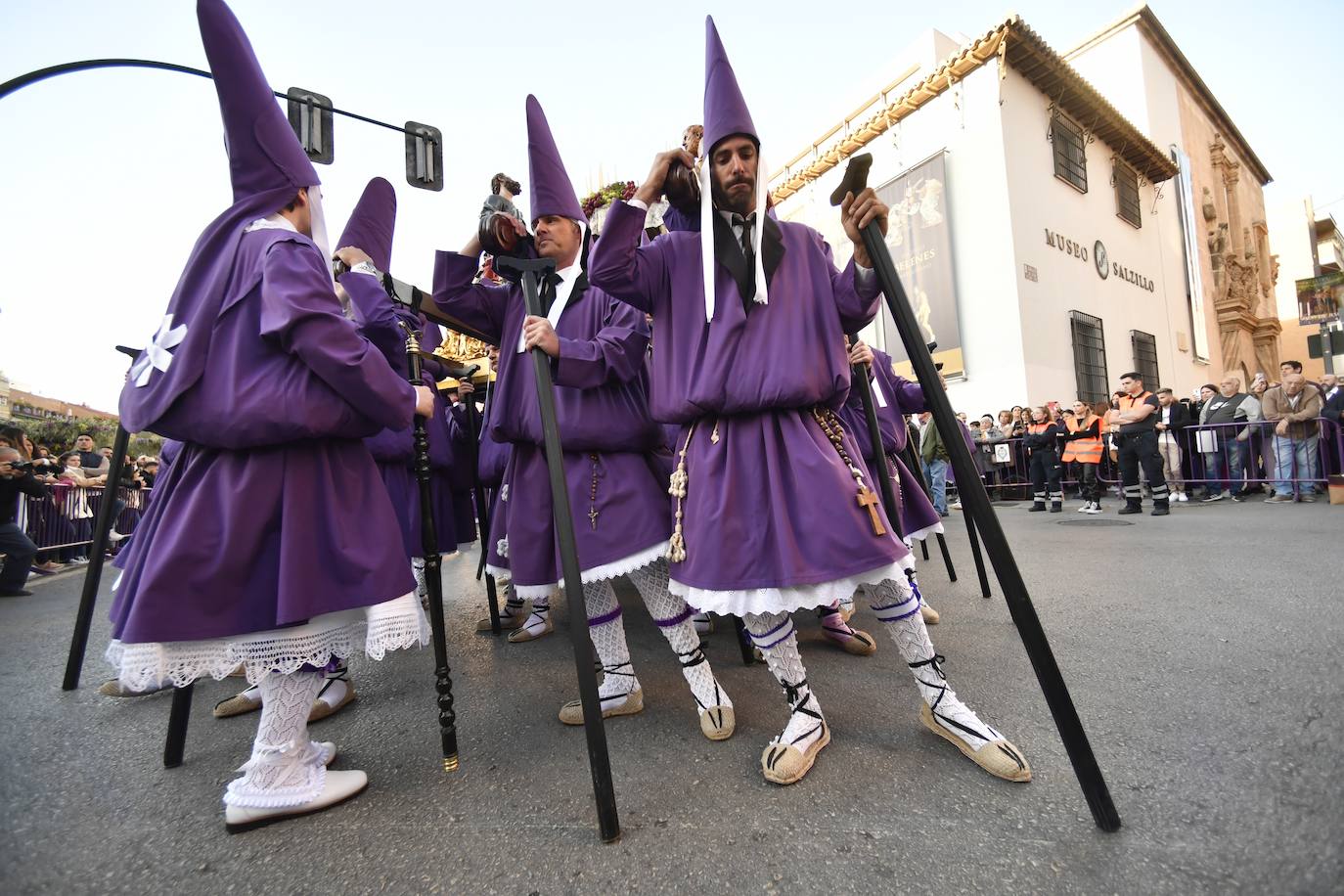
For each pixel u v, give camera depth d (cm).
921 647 173
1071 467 1053
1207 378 1744
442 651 181
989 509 141
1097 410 1042
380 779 175
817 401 171
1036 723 183
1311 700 182
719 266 178
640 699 217
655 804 153
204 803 167
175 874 134
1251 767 148
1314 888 108
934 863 123
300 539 149
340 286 251
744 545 165
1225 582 344
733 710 200
